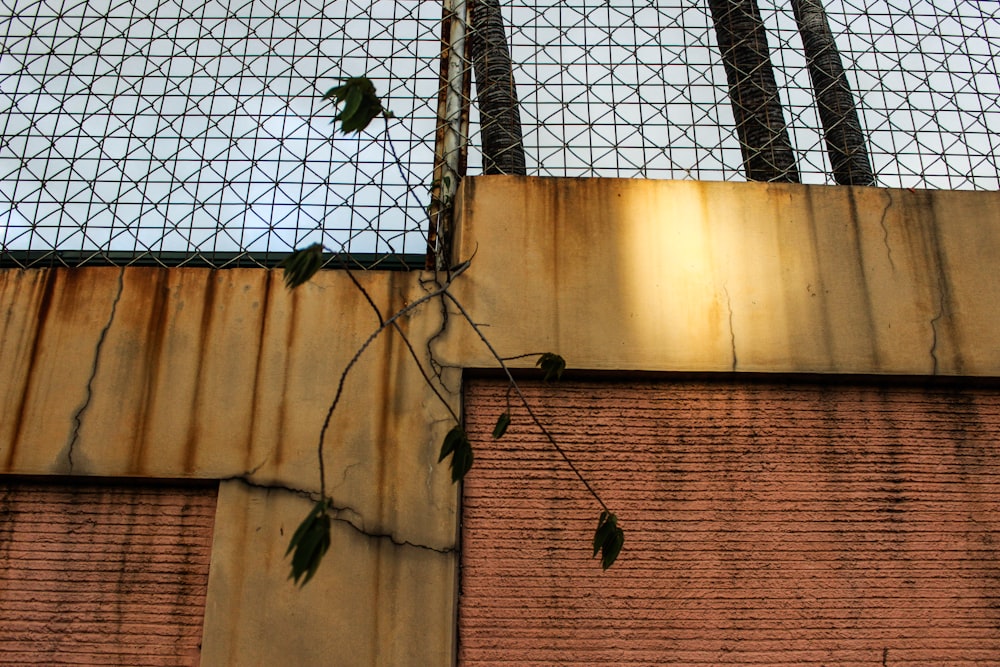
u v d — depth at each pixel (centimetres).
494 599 363
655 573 370
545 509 377
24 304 399
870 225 420
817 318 401
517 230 411
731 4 551
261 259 449
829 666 360
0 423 378
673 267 408
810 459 390
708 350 394
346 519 364
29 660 356
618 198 421
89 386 384
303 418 379
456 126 445
